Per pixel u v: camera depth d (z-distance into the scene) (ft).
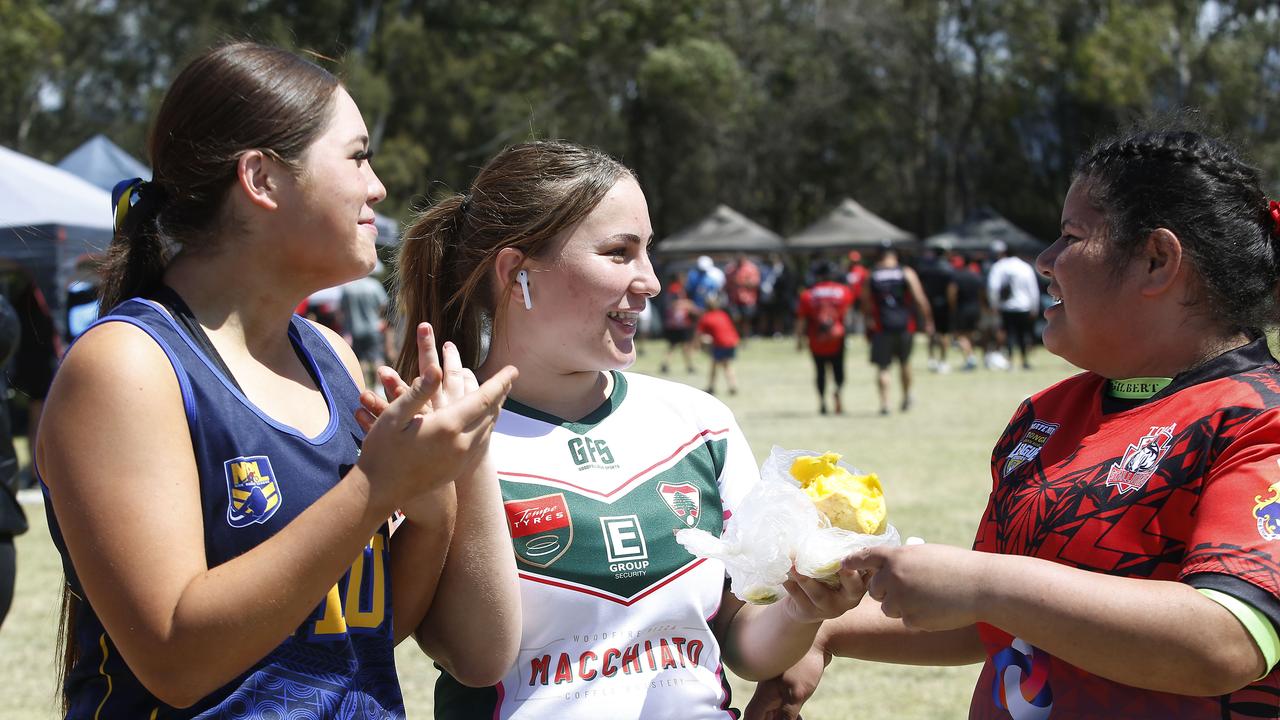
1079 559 5.80
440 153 101.50
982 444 35.24
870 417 43.37
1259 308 5.88
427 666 16.43
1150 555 5.57
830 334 43.96
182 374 5.38
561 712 6.43
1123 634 5.08
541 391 7.04
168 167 5.77
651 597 6.68
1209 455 5.50
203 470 5.39
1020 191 145.89
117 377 5.17
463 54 105.09
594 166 6.91
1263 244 5.90
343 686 5.67
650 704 6.51
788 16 157.79
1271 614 5.00
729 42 151.64
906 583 5.49
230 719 5.32
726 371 54.44
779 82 159.33
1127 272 5.93
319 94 5.84
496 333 7.11
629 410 7.18
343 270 5.92
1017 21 131.54
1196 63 126.62
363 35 98.07
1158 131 6.15
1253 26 128.57
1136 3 129.90
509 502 6.62
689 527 6.88
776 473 6.26
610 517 6.70
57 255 34.47
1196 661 5.02
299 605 5.14
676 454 7.07
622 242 6.81
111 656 5.45
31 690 14.92
